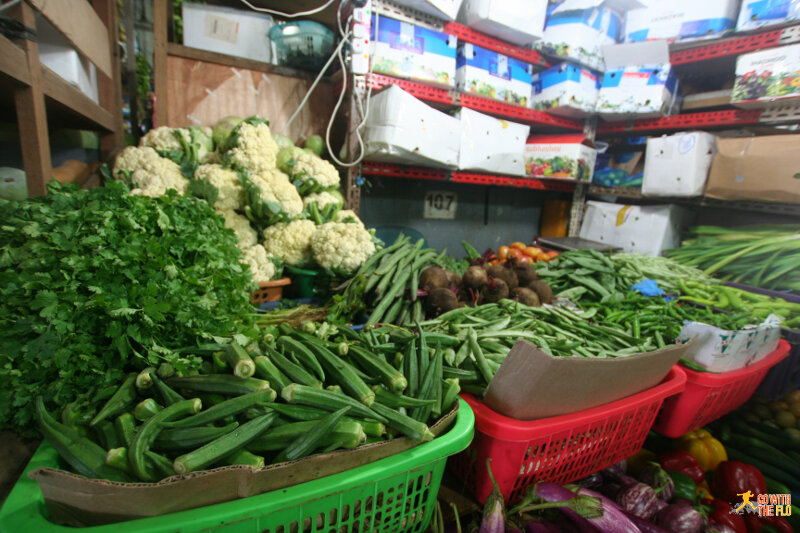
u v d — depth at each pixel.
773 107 2.39
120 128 2.45
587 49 2.68
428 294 1.74
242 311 1.30
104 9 2.28
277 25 2.42
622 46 2.65
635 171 3.18
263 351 1.04
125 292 0.93
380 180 2.80
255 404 0.82
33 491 0.67
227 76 2.42
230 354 0.91
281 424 0.82
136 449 0.71
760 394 2.07
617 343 1.62
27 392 0.82
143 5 3.29
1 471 0.80
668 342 1.74
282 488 0.72
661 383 1.44
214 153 2.23
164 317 0.93
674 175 2.66
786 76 2.18
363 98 2.19
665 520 1.30
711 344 1.55
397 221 2.95
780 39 2.23
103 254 0.93
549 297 2.02
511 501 1.19
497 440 1.05
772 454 1.82
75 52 1.67
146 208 1.12
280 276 1.99
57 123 2.18
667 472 1.59
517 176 2.95
